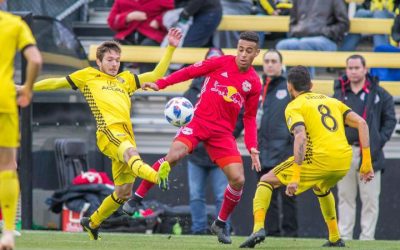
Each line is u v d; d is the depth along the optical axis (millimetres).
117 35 39625
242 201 37719
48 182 36469
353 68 32688
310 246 24859
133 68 40094
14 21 17000
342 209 32750
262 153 32719
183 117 23875
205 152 32281
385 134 32812
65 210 33969
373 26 41062
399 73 40344
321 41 39250
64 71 37219
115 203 24703
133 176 24250
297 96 23594
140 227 33531
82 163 37500
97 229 25688
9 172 17172
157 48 39031
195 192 32656
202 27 38656
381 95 32906
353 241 28516
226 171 24312
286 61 39344
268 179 23359
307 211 37469
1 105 16812
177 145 24156
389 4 42688
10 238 16281
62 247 22734
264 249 23156
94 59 40188
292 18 39938
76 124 38281
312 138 23328
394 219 38094
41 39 35875
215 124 24391
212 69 24547
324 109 23531
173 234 32750
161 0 39031
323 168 23266
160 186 21438
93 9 45031
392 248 24859
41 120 36156
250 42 24203
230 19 40656
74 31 43250
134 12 39156
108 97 24203
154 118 39719
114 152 23578
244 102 24766
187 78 24500
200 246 24250
